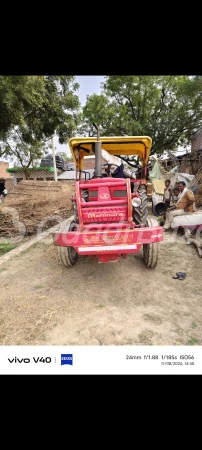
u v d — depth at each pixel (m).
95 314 2.96
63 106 9.62
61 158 20.56
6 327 2.79
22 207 7.89
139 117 18.67
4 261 4.68
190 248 4.88
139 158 5.75
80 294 3.39
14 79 5.89
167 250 4.81
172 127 17.77
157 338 2.57
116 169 4.67
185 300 3.20
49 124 9.48
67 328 2.75
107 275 3.87
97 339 2.58
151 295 3.32
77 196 3.42
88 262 4.38
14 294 3.44
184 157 14.51
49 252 4.98
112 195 3.63
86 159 5.84
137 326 2.73
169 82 17.72
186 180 8.73
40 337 2.65
